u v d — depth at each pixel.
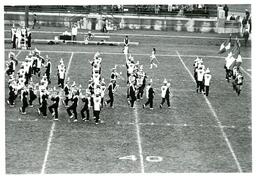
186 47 47.78
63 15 54.38
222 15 53.94
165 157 21.52
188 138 23.80
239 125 25.78
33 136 23.36
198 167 20.52
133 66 33.16
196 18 55.03
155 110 28.09
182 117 26.95
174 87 33.03
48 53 42.34
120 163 20.72
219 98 30.84
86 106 25.56
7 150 21.62
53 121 25.59
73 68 36.91
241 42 49.41
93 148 22.25
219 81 35.31
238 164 20.92
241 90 32.81
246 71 38.41
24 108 26.41
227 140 23.64
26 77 32.22
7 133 23.53
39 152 21.61
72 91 26.27
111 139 23.36
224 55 44.69
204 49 47.12
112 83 28.31
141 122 25.91
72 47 46.03
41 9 54.97
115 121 25.95
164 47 47.38
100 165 20.44
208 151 22.28
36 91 28.39
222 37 51.62
